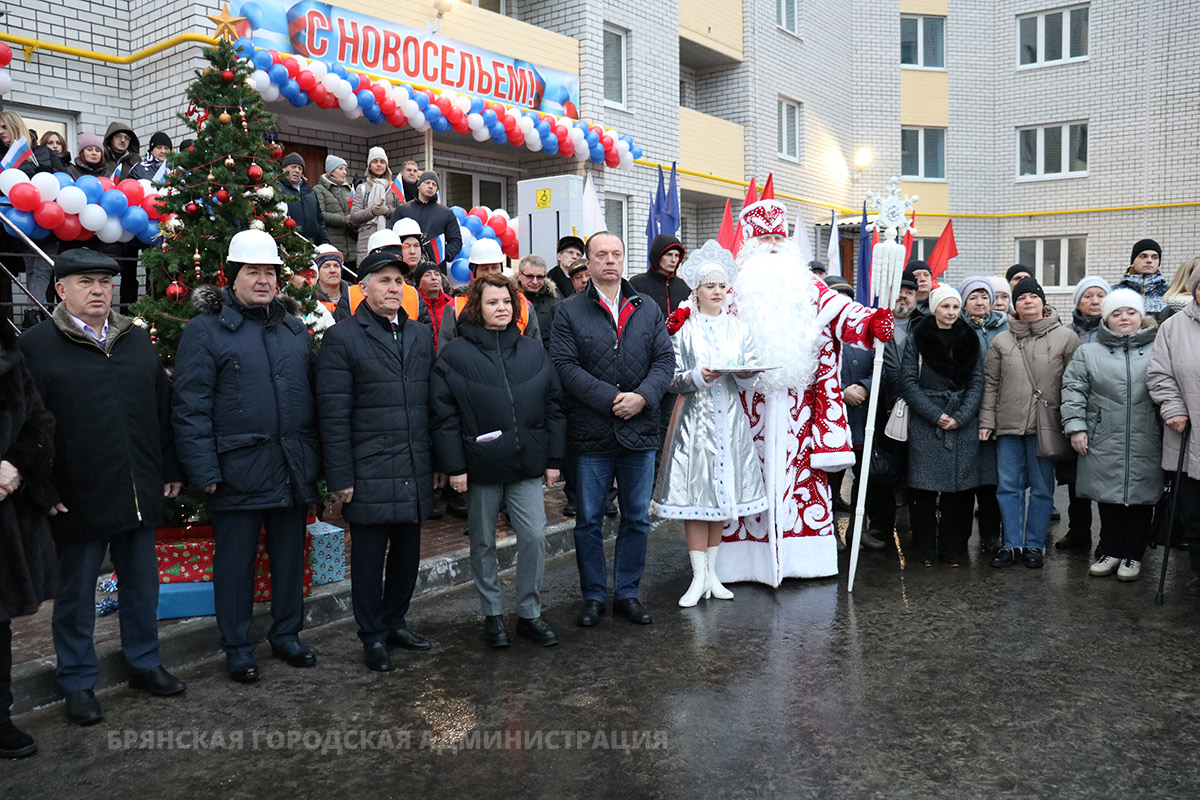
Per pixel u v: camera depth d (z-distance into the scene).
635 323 4.94
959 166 22.31
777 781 3.20
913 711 3.77
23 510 3.44
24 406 3.43
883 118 21.62
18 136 7.15
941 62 22.22
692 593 5.33
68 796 3.20
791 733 3.58
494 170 13.46
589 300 4.93
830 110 20.53
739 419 5.40
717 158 16.83
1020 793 3.10
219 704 3.98
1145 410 5.48
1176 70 20.11
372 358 4.38
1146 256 7.53
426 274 6.77
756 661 4.38
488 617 4.66
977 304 6.43
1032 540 6.08
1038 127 21.97
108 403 3.86
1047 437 5.91
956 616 5.01
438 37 11.09
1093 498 5.64
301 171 8.05
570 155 12.72
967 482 5.99
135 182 6.94
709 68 18.00
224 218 4.99
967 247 22.45
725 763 3.34
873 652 4.47
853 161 21.58
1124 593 5.41
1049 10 21.50
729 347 5.35
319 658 4.55
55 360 3.78
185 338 4.17
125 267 7.63
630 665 4.36
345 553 6.03
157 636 4.18
